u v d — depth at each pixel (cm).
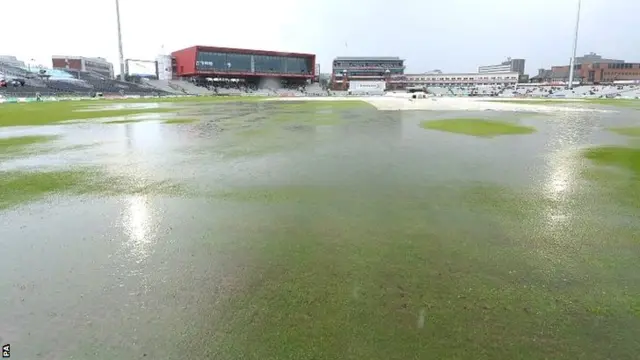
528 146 1254
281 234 526
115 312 349
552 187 758
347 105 3950
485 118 2319
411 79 13338
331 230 539
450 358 287
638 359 288
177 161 1037
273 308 353
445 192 722
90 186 787
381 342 305
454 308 351
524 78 14438
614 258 451
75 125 1997
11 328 328
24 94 5316
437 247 482
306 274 414
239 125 1942
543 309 351
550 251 470
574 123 2038
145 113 2842
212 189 756
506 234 522
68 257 461
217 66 9450
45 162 1036
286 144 1305
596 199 678
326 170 912
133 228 554
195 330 322
